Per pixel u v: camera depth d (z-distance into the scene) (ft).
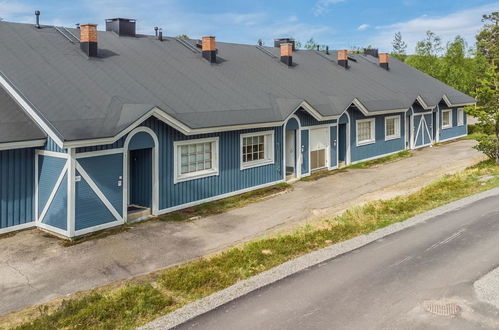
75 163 42.55
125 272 35.91
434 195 55.01
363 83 96.07
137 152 51.08
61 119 43.06
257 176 64.13
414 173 75.10
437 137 111.55
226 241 43.50
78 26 65.82
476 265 32.37
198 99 58.85
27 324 26.50
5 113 44.14
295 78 82.89
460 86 132.46
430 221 43.98
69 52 56.29
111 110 47.93
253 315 26.61
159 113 48.01
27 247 41.04
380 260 34.32
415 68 135.33
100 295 30.50
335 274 32.12
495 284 29.17
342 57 102.27
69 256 39.06
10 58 49.11
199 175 55.31
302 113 71.31
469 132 131.95
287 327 25.00
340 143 82.94
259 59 85.92
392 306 26.84
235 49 85.71
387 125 94.38
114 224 46.44
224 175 58.95
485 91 73.10
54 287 33.09
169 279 32.71
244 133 61.26
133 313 27.68
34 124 44.45
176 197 52.85
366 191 63.31
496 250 35.17
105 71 55.62
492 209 46.83
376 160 88.53
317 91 79.92
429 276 30.83
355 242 39.17
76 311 28.17
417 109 102.94
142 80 57.52
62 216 43.42
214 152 57.26
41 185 45.21
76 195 42.88
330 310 26.73
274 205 56.59
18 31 55.83
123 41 67.51
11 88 46.14
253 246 39.45
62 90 47.62
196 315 26.96
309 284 30.63
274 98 69.41
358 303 27.43
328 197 60.39
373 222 45.34
